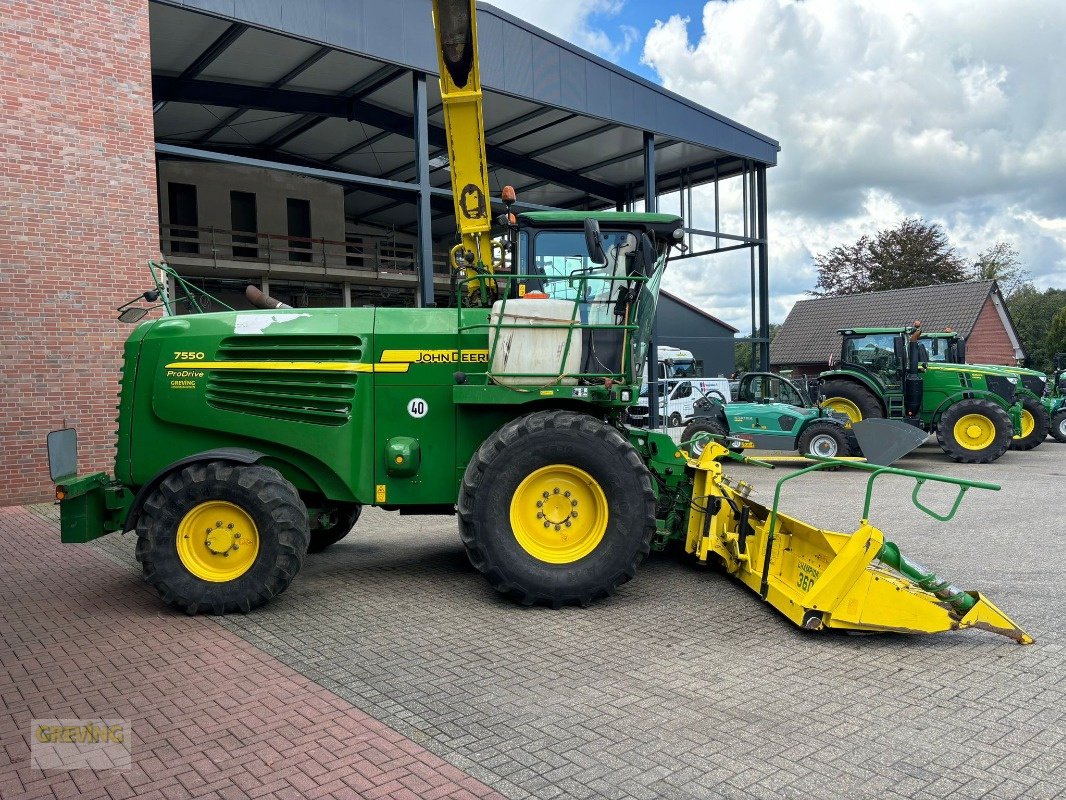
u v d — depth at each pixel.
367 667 3.96
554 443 4.83
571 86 14.18
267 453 5.24
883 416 12.98
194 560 4.89
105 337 9.44
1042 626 4.53
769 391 13.31
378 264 20.33
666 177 19.42
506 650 4.19
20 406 8.91
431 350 5.27
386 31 11.48
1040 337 49.62
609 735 3.17
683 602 5.05
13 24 8.76
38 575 5.94
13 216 8.82
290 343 5.25
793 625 4.59
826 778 2.81
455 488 5.28
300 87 14.12
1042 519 7.83
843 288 43.34
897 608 4.23
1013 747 3.04
